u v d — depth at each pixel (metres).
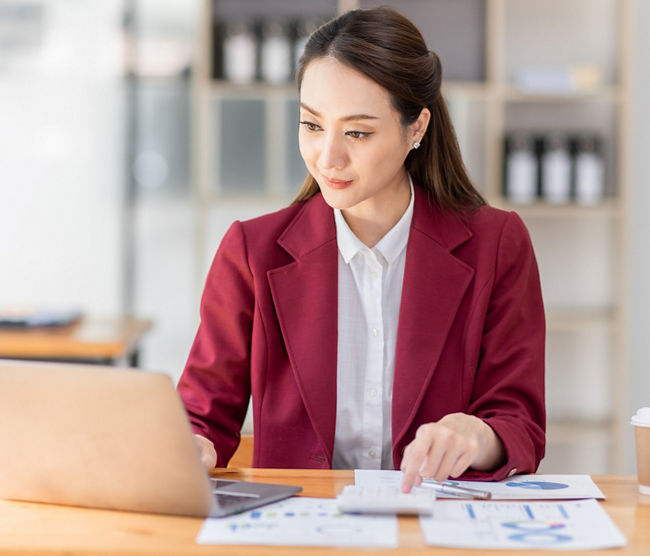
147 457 1.17
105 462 1.19
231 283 1.70
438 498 1.28
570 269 4.34
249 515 1.19
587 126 4.26
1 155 4.25
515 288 1.68
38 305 4.26
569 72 4.04
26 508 1.24
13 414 1.21
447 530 1.12
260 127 4.26
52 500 1.26
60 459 1.21
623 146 4.04
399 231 1.69
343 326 1.67
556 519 1.17
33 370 1.19
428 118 1.61
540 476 1.43
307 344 1.63
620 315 4.06
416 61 1.54
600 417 4.34
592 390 4.34
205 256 4.27
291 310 1.66
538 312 1.71
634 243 4.18
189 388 1.69
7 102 4.23
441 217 1.71
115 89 4.24
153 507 1.20
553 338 4.34
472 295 1.67
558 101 4.23
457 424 1.39
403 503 1.19
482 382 1.65
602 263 4.33
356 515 1.19
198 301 4.12
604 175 4.23
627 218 4.04
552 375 4.34
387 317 1.68
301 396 1.62
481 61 4.21
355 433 1.64
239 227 1.73
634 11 4.04
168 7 4.22
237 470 1.44
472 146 4.24
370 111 1.48
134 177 4.26
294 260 1.70
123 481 1.19
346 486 1.27
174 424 1.15
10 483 1.26
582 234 4.33
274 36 4.09
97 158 4.25
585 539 1.09
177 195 4.27
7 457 1.24
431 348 1.62
